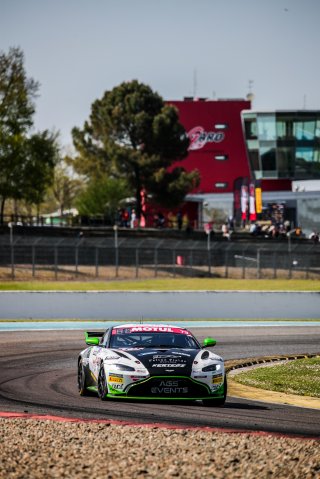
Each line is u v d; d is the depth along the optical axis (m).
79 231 152.88
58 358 55.97
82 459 22.86
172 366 34.84
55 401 35.88
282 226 184.00
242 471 21.58
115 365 35.09
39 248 130.88
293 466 22.12
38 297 85.19
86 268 128.00
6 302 84.50
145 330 38.16
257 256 135.75
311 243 161.50
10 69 165.00
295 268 134.12
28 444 24.94
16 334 71.56
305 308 92.56
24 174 162.12
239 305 90.12
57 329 76.00
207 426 29.56
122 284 115.69
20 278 115.31
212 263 143.62
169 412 32.97
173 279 122.69
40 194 165.50
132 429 27.72
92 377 37.22
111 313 86.00
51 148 165.38
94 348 37.91
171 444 25.06
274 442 25.56
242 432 27.58
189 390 34.72
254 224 178.12
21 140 160.50
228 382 46.50
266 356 60.34
